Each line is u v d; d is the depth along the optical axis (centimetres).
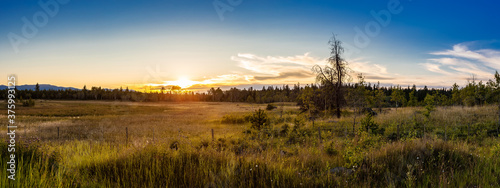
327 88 3044
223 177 495
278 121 2470
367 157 638
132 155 620
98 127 2556
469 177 519
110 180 492
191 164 560
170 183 477
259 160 603
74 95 14188
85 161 605
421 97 7081
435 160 633
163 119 3684
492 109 2186
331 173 555
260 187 465
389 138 1338
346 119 2406
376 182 507
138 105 9288
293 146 1107
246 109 6844
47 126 2642
